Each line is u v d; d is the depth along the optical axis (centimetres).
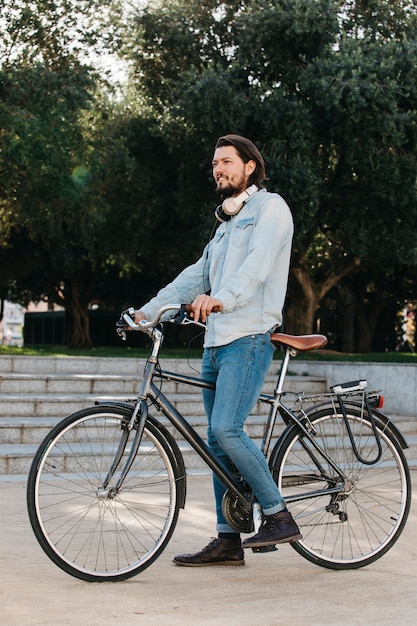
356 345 3800
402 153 1880
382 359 1648
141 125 2169
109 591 381
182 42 2097
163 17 2100
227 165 426
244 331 409
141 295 3516
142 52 2183
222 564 436
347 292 3353
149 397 417
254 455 407
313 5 1820
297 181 1767
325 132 1856
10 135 1809
